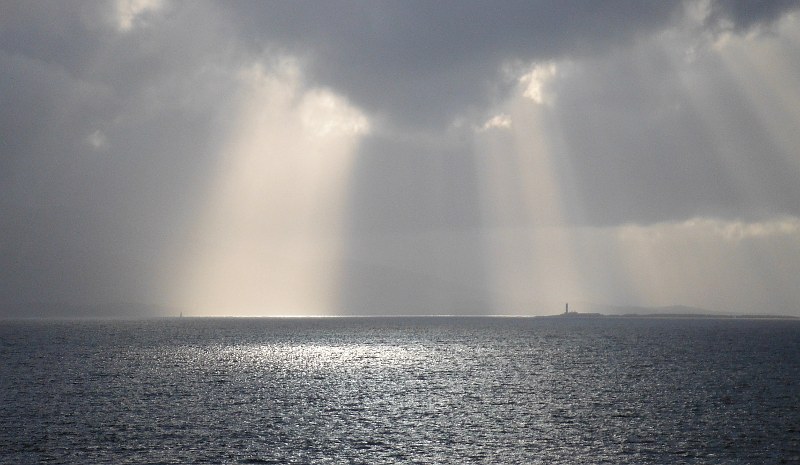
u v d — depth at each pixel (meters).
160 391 75.06
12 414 59.88
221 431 53.38
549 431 53.34
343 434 52.44
